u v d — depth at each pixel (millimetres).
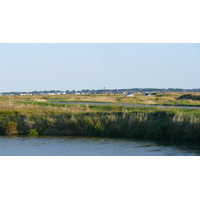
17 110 35188
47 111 33938
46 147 24344
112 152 22359
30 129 29906
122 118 29391
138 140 26250
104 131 28594
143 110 32562
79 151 22891
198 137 24781
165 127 26734
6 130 29906
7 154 22156
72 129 29609
